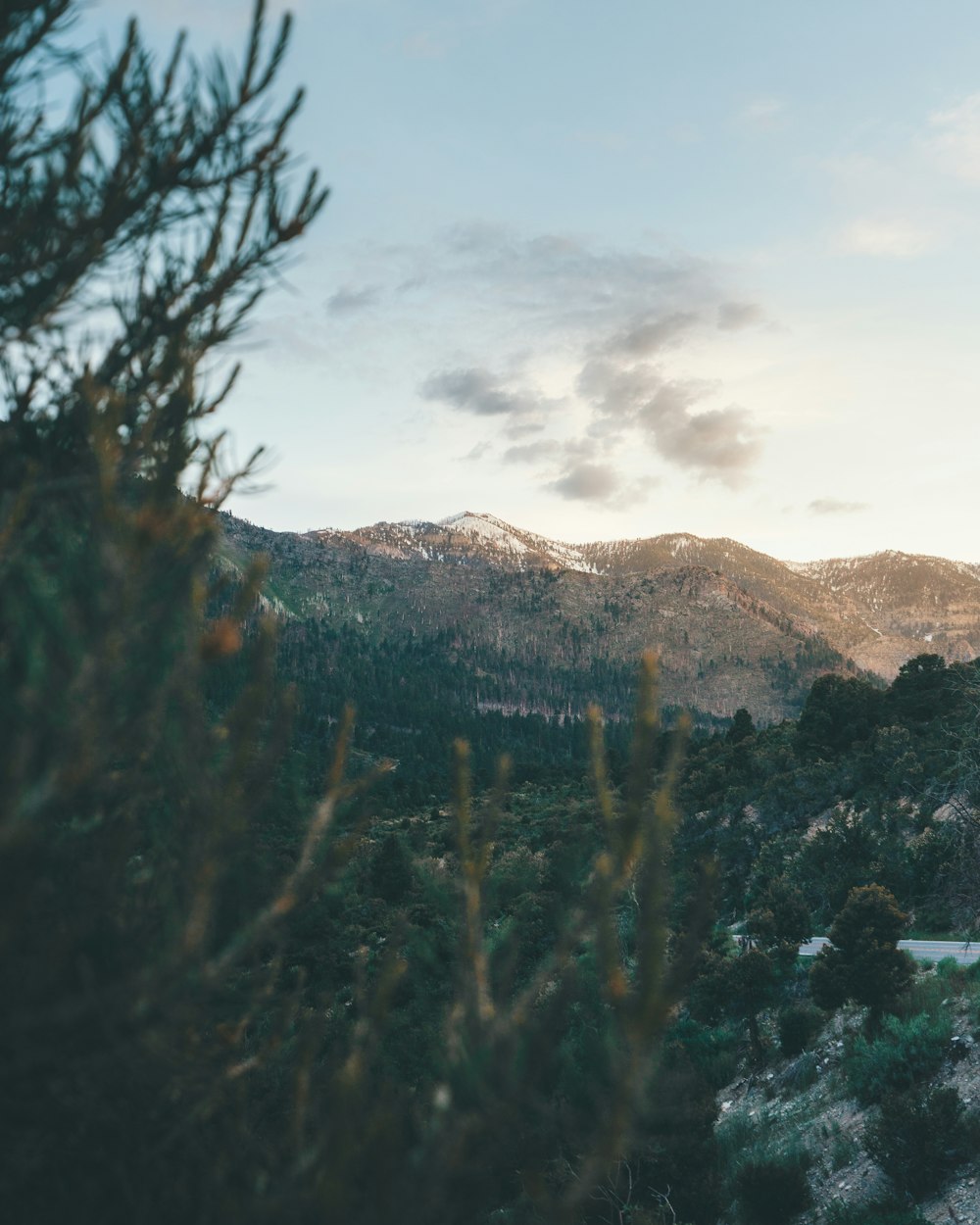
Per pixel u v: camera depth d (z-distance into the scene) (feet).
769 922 95.96
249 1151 7.53
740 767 206.08
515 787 278.67
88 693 5.79
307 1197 6.07
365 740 512.22
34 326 8.06
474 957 6.64
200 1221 6.68
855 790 166.50
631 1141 5.77
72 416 8.21
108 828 6.89
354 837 7.34
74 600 6.28
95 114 8.04
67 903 6.49
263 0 8.54
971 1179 46.55
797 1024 78.13
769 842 147.74
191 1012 6.38
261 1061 7.91
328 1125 6.65
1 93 8.07
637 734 5.86
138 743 6.47
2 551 6.51
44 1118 6.25
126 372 8.52
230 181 8.71
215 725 6.80
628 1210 28.53
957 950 89.45
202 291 8.57
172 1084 6.95
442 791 273.75
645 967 5.61
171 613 6.35
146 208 8.60
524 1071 6.08
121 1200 6.55
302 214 8.84
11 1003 5.52
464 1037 6.38
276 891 7.53
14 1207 6.31
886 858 117.39
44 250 8.05
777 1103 70.23
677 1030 85.35
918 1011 68.13
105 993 5.63
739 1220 51.31
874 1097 60.18
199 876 6.37
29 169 8.20
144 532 5.77
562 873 6.26
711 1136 47.57
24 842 5.31
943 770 140.05
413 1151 6.18
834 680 206.80
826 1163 55.93
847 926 75.61
